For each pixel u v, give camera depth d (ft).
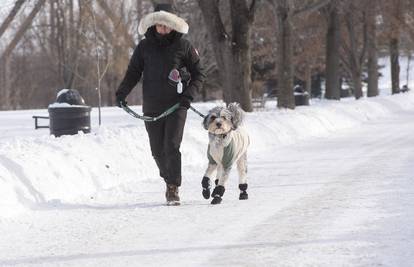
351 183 42.80
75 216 33.71
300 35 187.73
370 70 190.80
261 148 66.95
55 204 36.45
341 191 39.70
